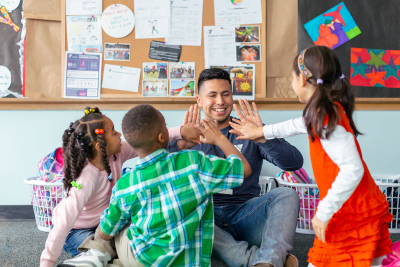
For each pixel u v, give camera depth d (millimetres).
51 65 1969
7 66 1948
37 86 1960
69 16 1946
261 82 1970
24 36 1954
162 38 1970
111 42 1961
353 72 1990
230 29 1969
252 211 1170
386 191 1654
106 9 1959
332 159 896
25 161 1940
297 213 1104
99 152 1146
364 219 908
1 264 1251
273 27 1986
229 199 1277
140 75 1971
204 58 1973
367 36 1996
